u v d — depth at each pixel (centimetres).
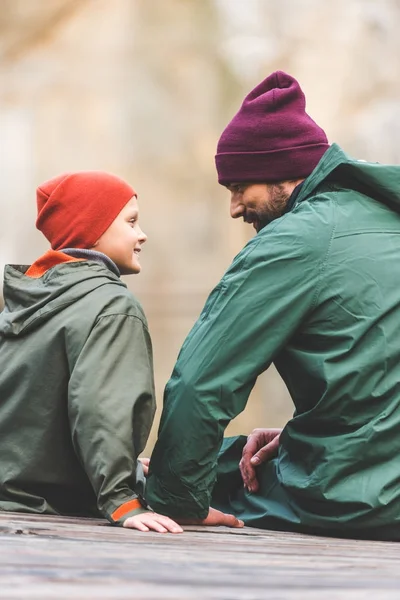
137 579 297
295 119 554
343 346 493
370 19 3462
